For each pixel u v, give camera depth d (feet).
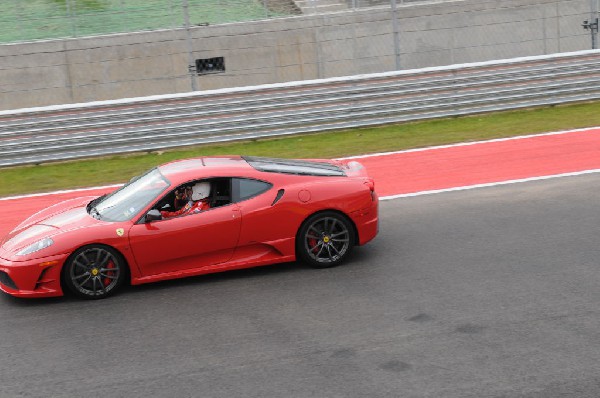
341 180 34.37
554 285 30.32
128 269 32.55
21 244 32.24
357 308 29.27
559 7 94.68
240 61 91.61
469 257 34.40
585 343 24.95
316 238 33.91
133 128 59.57
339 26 92.27
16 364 26.32
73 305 31.55
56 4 103.14
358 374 23.80
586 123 59.72
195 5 101.14
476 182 47.44
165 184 33.17
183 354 26.18
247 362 25.18
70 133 58.85
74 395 23.75
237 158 35.86
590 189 43.91
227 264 33.19
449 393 22.26
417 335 26.45
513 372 23.30
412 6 92.48
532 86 64.90
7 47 88.58
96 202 35.04
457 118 64.44
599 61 65.46
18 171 58.03
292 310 29.50
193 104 60.08
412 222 40.50
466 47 93.97
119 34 90.12
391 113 63.31
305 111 61.98
